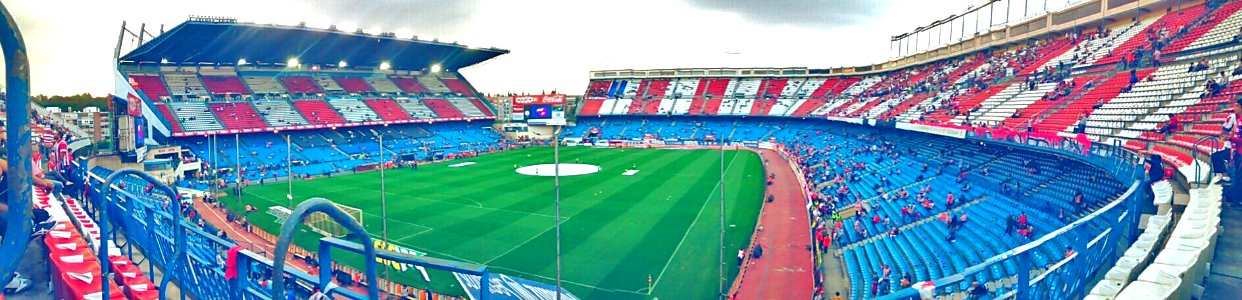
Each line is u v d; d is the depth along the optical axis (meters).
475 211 43.09
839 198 43.09
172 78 83.12
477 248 32.81
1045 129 43.56
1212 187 15.19
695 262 29.73
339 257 29.66
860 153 66.69
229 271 6.76
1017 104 51.59
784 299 24.20
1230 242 10.60
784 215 40.12
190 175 60.72
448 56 106.62
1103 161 26.89
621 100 126.44
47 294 10.06
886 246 28.86
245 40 76.81
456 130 106.12
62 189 17.22
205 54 81.56
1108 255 10.91
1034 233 24.67
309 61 96.50
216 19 67.75
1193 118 32.72
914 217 33.31
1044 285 7.82
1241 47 37.94
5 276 3.25
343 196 51.06
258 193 53.94
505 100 124.56
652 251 31.78
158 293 8.80
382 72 109.31
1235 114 23.44
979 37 80.50
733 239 33.97
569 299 24.84
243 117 81.00
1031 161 38.75
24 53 3.28
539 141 107.75
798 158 69.25
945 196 37.19
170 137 71.38
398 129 97.69
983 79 65.75
